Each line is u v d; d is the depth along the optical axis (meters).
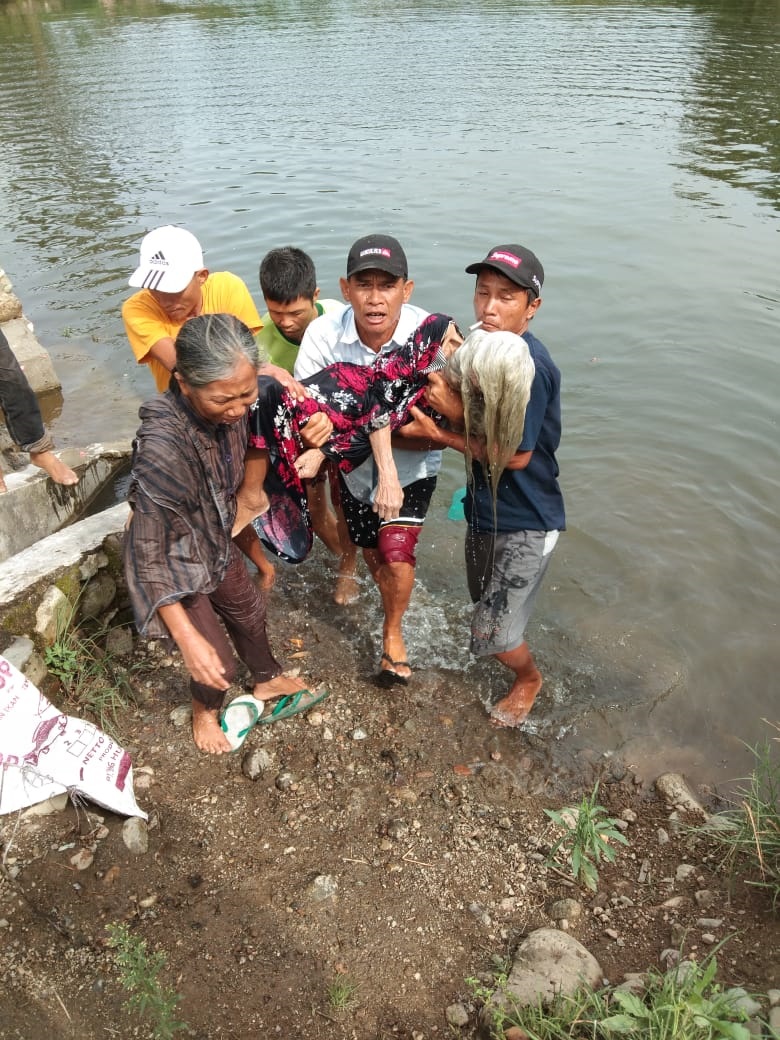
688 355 6.95
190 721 3.67
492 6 26.39
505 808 3.41
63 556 3.89
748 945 2.79
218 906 2.90
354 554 4.52
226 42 22.47
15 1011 2.55
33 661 3.55
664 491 5.43
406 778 3.50
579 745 3.76
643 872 3.15
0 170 12.23
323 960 2.74
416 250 8.84
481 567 3.58
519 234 9.27
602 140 12.67
